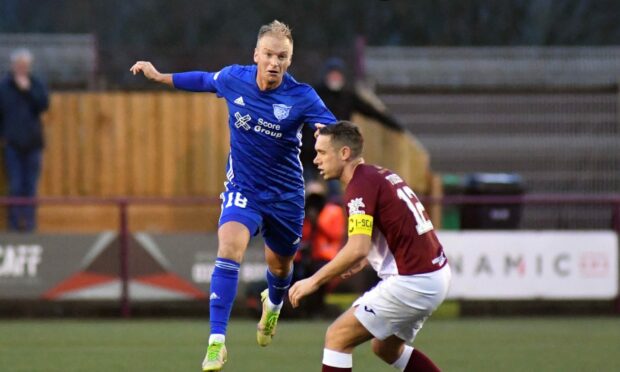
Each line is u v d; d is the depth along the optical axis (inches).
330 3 3154.5
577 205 1836.9
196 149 2026.3
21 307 1828.2
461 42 3105.3
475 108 2352.4
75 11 3336.6
